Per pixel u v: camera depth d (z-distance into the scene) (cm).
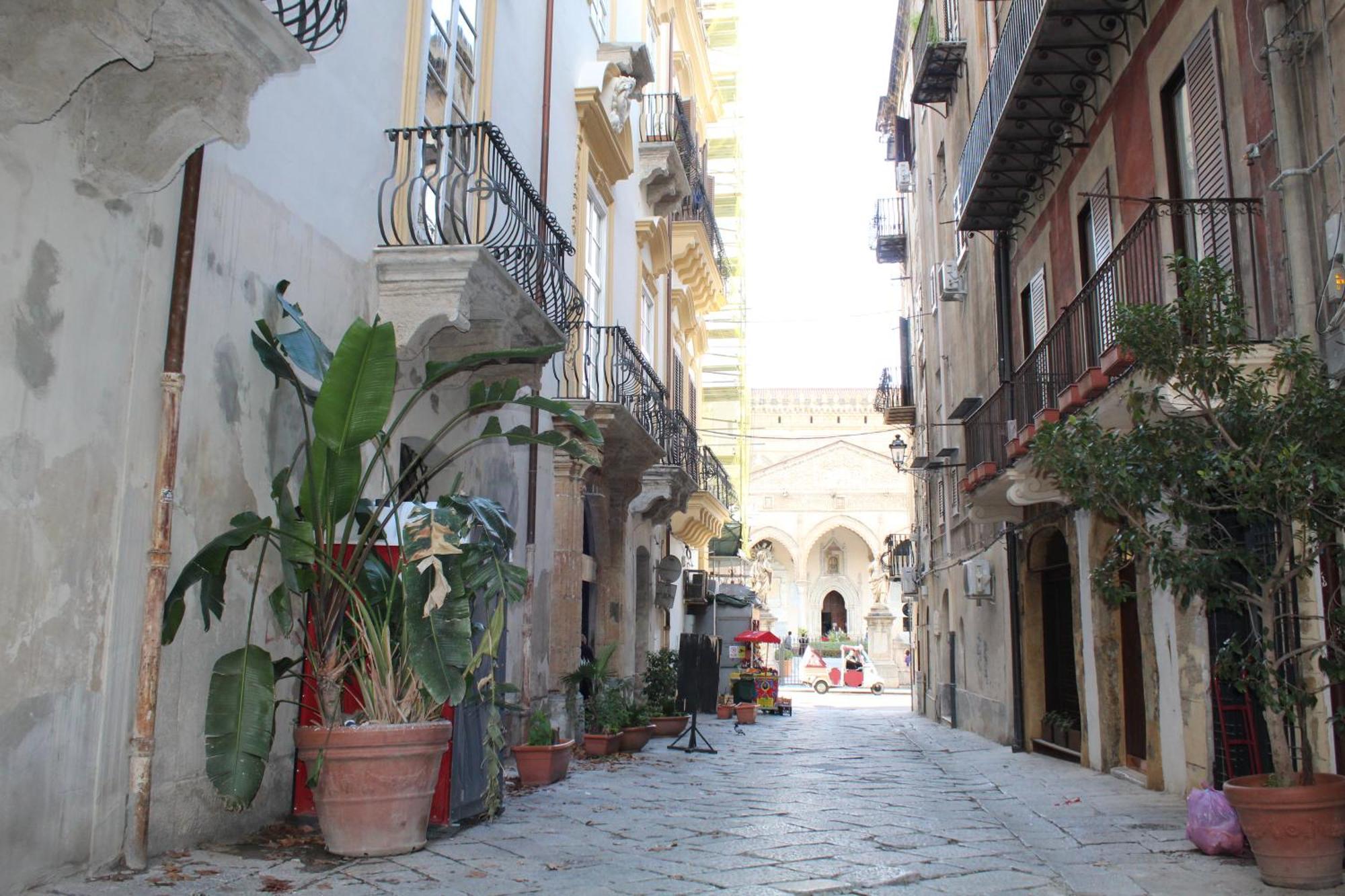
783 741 1747
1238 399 636
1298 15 762
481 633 784
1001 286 1642
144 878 531
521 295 914
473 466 1094
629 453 1562
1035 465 727
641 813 850
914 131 2830
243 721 579
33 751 494
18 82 476
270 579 700
